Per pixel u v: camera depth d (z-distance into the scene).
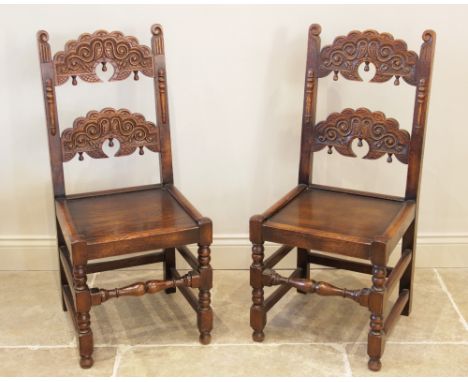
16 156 2.64
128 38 2.31
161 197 2.40
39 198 2.71
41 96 2.56
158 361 2.21
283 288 2.41
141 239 2.08
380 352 2.13
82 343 2.14
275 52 2.54
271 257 2.33
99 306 2.55
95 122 2.33
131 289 2.15
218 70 2.56
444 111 2.58
